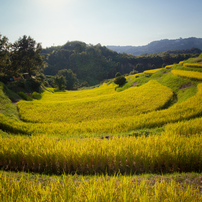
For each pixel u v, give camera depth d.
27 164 6.61
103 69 147.88
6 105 20.67
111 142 7.26
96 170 6.21
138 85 38.22
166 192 3.83
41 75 61.31
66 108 23.23
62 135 12.21
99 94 43.03
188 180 5.05
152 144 6.89
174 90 25.50
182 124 10.53
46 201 3.58
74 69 144.25
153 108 18.78
